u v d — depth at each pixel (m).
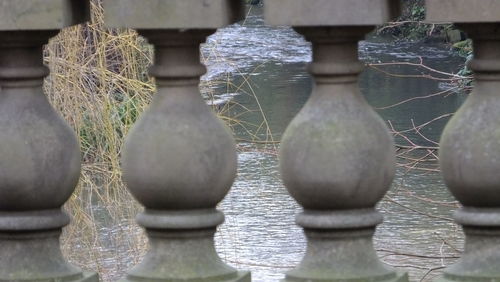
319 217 4.67
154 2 4.58
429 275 11.81
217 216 4.79
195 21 4.56
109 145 10.67
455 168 4.61
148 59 11.25
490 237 4.69
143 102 10.86
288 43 42.97
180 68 4.70
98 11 10.45
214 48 11.95
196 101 4.75
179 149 4.65
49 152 4.89
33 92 4.98
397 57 39.06
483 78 4.61
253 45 41.59
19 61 4.94
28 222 4.96
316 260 4.74
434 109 27.23
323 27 4.57
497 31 4.53
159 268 4.82
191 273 4.80
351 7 4.47
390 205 15.25
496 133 4.53
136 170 4.69
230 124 12.57
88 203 10.52
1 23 4.77
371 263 4.74
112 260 10.48
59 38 10.74
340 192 4.59
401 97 30.28
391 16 4.77
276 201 16.12
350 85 4.67
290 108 25.48
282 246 13.85
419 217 14.63
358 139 4.56
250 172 17.44
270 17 4.52
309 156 4.57
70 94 10.64
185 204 4.73
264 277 12.33
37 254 5.05
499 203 4.62
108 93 10.86
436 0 4.49
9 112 4.92
